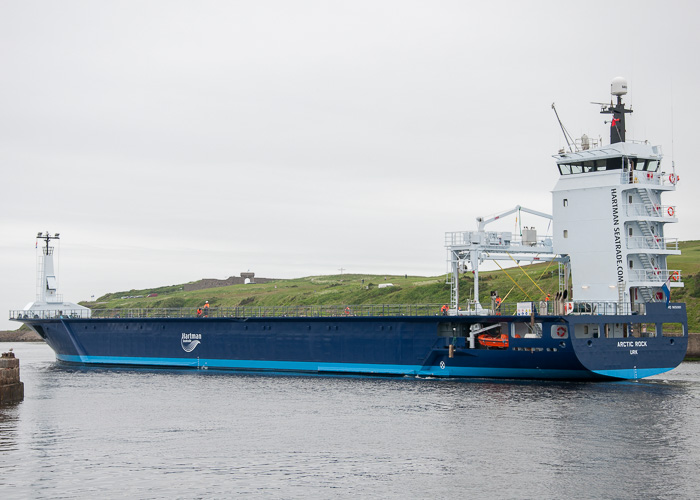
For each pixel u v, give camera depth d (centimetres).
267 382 7244
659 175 7012
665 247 6962
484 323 6900
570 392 6256
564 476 3884
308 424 5141
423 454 4322
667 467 4022
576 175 7081
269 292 19050
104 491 3700
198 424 5197
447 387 6575
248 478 3900
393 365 7306
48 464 4162
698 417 5216
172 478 3903
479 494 3631
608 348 6494
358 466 4100
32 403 6141
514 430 4866
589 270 6975
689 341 10238
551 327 6444
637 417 5222
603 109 7125
